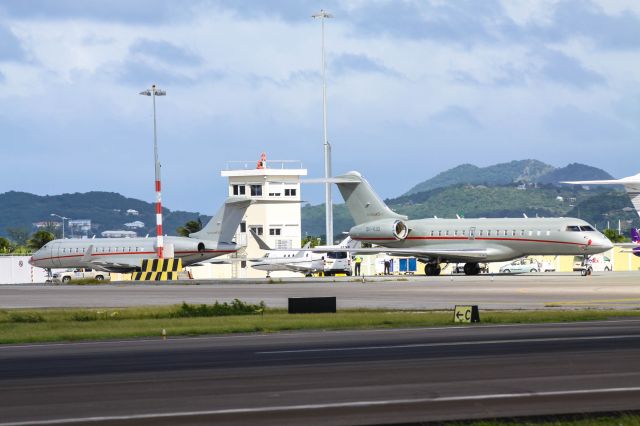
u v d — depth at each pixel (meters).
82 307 120.81
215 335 79.38
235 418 40.31
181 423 39.56
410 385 47.81
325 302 103.38
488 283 165.00
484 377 50.00
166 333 80.62
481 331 76.56
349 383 48.72
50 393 47.19
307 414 40.94
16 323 95.75
